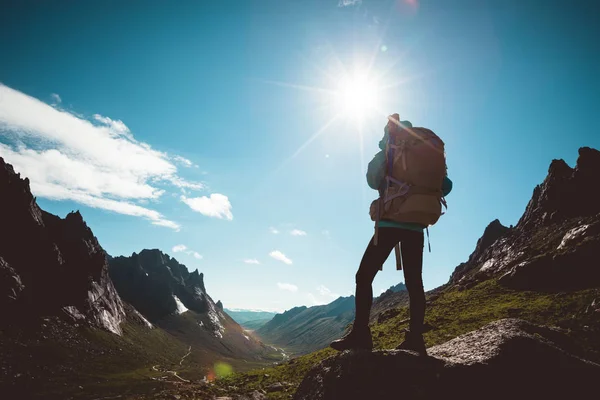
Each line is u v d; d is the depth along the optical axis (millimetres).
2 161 155750
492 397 2723
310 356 30797
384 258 3117
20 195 157875
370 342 3197
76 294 168875
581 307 27406
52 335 139125
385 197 3047
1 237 148125
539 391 2828
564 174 74625
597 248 40000
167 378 129625
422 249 3184
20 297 141875
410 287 3201
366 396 2674
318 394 2918
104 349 151750
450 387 2723
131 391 102000
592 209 61281
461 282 66062
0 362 104750
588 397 2871
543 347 3195
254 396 13820
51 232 177500
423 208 2910
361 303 3203
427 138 3033
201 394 17625
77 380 107750
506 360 2955
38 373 107562
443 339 24156
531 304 33625
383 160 3129
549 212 69688
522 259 56781
